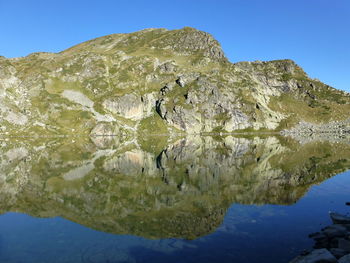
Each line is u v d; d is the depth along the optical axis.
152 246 15.73
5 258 14.25
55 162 53.72
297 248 15.49
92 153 71.56
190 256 14.50
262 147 85.00
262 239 16.78
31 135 134.75
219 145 97.75
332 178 35.97
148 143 112.44
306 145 87.50
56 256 14.45
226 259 14.12
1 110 142.88
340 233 16.98
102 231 18.16
